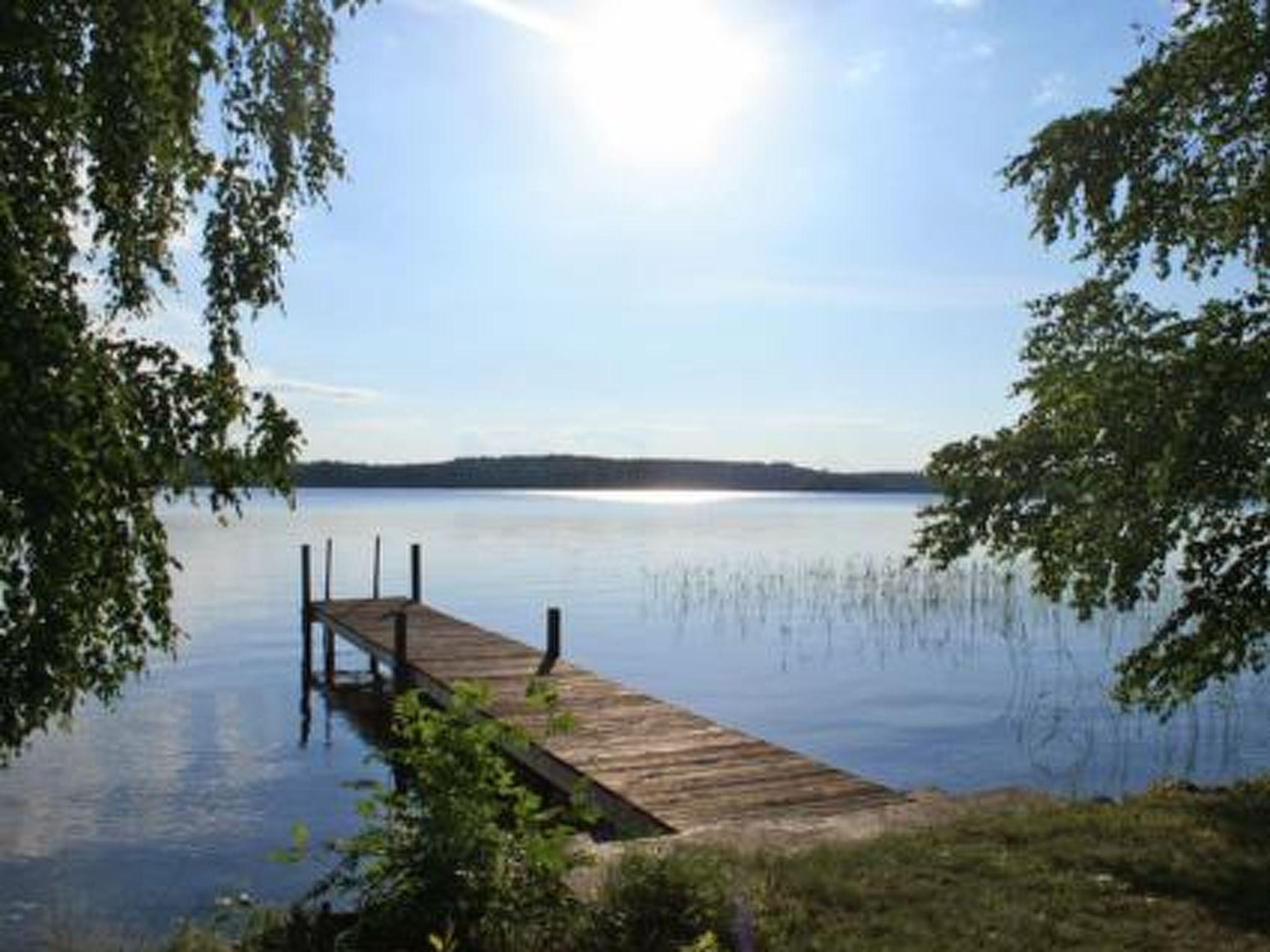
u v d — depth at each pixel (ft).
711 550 205.05
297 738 59.21
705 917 18.58
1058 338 33.14
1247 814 25.75
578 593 135.13
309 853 38.83
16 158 15.12
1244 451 27.02
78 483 14.47
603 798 33.63
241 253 18.72
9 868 37.14
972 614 108.06
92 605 16.07
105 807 44.88
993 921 19.04
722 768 35.94
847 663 85.10
